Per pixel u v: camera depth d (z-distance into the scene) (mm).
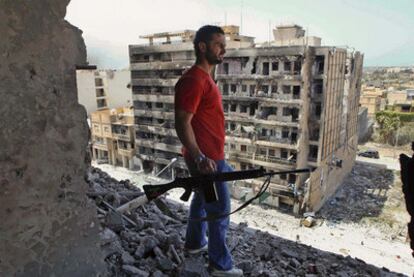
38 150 2049
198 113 2824
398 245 16891
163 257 3443
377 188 24609
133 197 5145
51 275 2217
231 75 22578
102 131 31672
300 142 20250
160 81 26703
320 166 20922
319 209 21312
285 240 5195
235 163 23156
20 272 2061
